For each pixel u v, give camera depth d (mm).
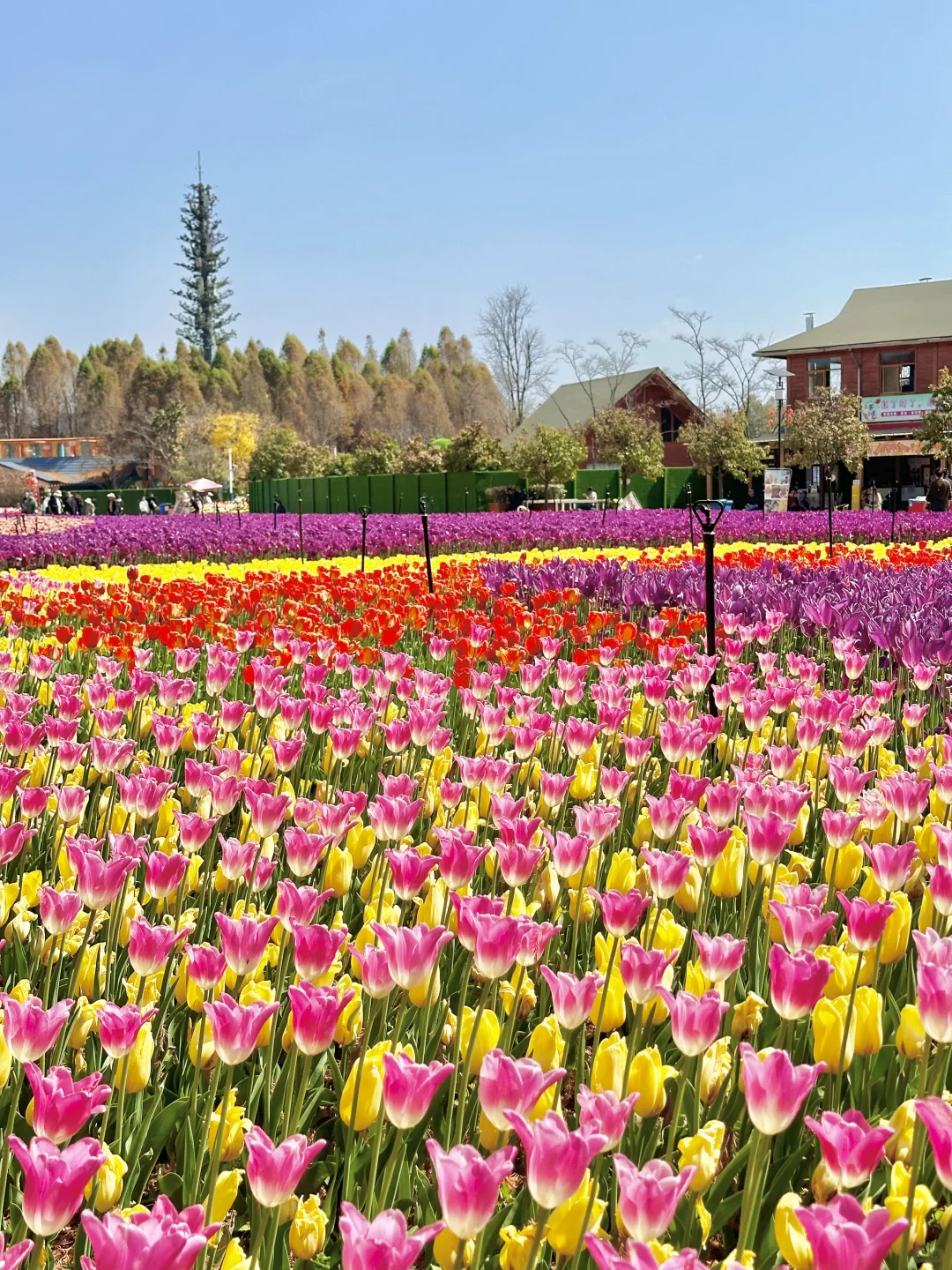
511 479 54594
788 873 3201
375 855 3480
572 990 1885
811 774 4273
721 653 7379
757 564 13727
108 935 2814
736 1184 2203
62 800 3180
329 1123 2396
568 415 84500
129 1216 1425
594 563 10766
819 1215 1256
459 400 144750
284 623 8961
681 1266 1230
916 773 4332
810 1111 2357
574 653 6223
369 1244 1231
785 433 54125
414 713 4094
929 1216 2016
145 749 4996
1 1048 1858
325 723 4426
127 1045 2020
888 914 2211
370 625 7637
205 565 17859
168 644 6988
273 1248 1805
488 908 2248
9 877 3568
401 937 1878
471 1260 1656
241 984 2455
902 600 8391
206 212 135125
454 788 3486
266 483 76562
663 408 73625
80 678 5789
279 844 3822
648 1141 2076
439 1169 1310
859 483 38906
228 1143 2010
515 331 86812
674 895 2936
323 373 139375
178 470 107688
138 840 2785
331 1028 1771
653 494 57500
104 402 143125
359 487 58281
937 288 58312
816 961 1875
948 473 45906
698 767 4340
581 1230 1637
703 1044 1778
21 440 148250
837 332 57250
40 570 18281
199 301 136625
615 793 3654
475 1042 2127
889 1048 2422
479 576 11164
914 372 54938
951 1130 1408
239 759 3980
